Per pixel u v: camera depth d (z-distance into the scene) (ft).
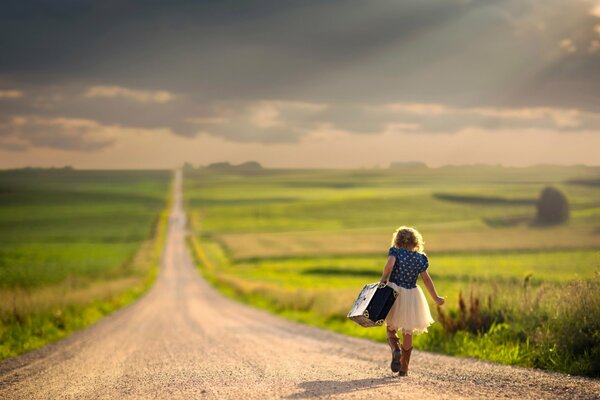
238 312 192.85
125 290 302.04
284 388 48.57
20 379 64.95
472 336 82.12
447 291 120.88
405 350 53.78
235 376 57.52
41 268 437.99
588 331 63.05
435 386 48.08
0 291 153.79
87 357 83.51
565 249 499.10
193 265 609.01
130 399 47.16
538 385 48.78
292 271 458.09
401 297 51.57
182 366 67.62
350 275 416.46
